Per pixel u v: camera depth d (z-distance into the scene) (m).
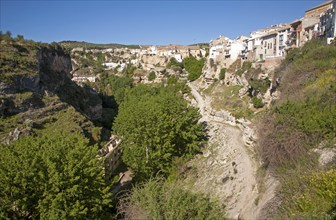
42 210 19.72
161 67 127.81
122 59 193.38
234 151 35.66
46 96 51.34
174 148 40.50
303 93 28.69
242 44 81.00
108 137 50.06
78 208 20.33
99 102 73.94
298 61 37.31
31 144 24.08
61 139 24.92
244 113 48.09
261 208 19.59
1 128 38.78
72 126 42.69
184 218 14.37
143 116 37.69
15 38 56.59
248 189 24.98
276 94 40.34
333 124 20.59
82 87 76.81
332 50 33.97
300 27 57.53
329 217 12.71
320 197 14.38
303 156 20.09
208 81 89.19
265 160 24.69
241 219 21.09
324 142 20.33
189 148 41.34
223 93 67.12
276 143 22.39
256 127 31.64
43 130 41.06
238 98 57.62
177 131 40.53
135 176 37.34
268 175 23.27
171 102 44.31
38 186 20.48
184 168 36.91
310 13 67.12
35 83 50.22
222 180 29.52
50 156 21.44
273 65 51.62
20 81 47.03
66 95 60.62
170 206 14.70
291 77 34.88
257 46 68.06
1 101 41.41
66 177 20.78
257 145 28.86
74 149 22.66
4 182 19.67
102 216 21.88
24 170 20.33
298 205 15.02
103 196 22.09
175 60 140.38
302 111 23.66
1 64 46.75
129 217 15.43
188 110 44.91
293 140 21.30
